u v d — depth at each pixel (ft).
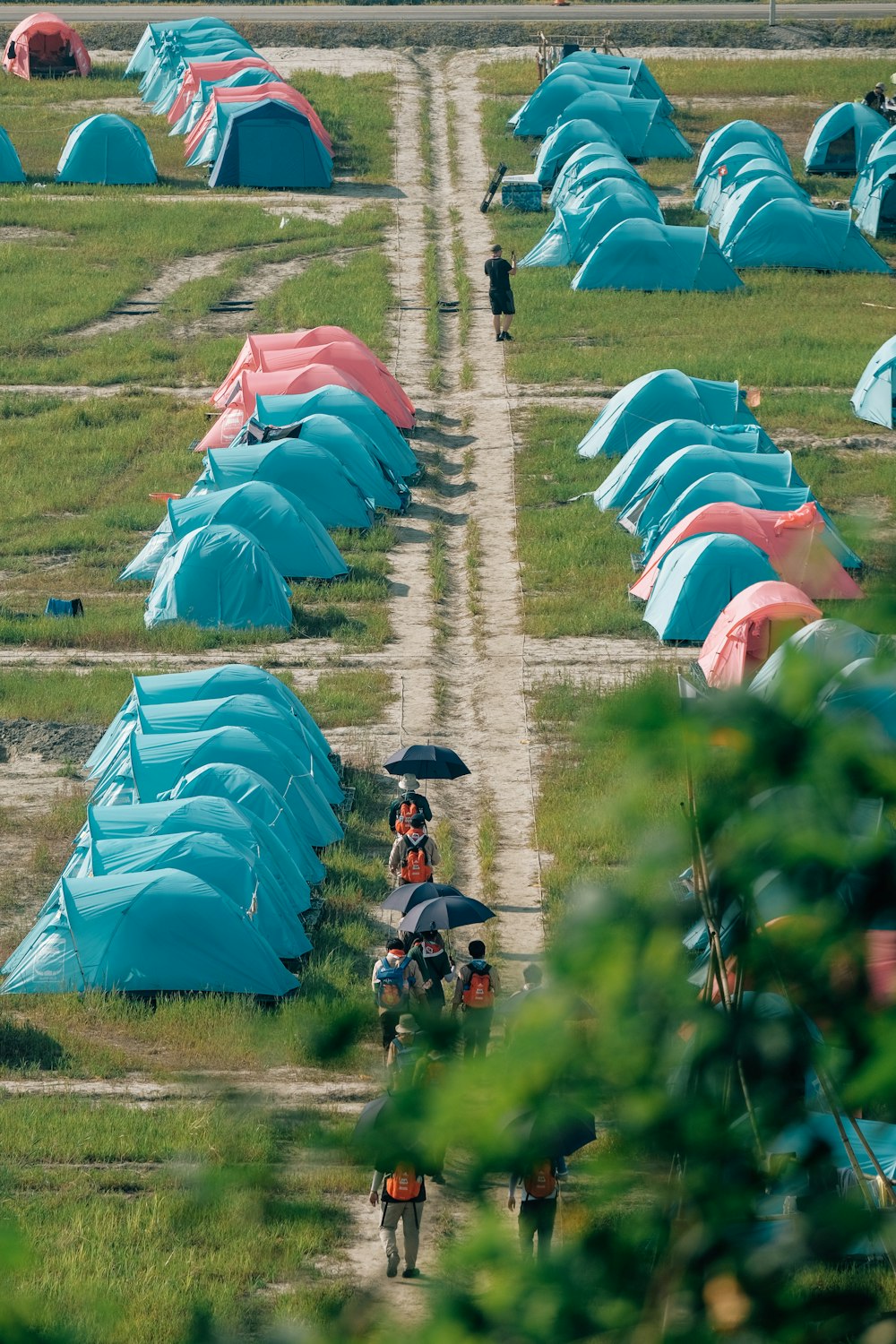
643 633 380.37
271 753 291.38
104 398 541.34
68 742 325.42
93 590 405.80
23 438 504.43
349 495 446.60
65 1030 230.27
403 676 359.46
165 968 240.94
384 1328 30.96
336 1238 174.60
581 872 270.26
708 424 486.79
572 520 446.60
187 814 265.75
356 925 260.42
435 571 419.13
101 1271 163.84
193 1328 36.50
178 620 382.63
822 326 608.19
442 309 638.94
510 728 334.85
